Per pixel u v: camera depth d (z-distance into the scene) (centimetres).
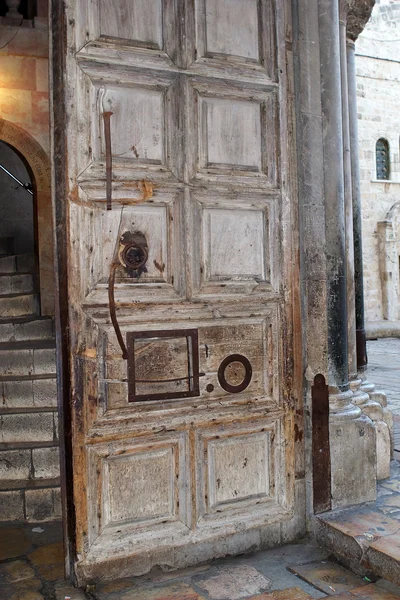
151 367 314
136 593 296
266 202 346
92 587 298
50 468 414
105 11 307
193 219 326
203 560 329
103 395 304
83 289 300
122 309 307
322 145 362
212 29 333
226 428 332
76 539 299
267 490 346
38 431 434
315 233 360
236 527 332
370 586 302
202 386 327
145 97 315
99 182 303
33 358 487
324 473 355
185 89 323
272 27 350
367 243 1742
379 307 1755
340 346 368
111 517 307
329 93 362
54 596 295
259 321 343
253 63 343
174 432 320
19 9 692
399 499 379
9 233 795
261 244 346
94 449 303
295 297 356
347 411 366
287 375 350
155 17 318
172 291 319
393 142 1788
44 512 393
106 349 305
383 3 1752
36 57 647
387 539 317
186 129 322
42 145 643
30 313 598
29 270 649
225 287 333
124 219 310
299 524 356
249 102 343
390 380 905
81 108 301
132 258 309
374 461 373
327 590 297
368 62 1738
